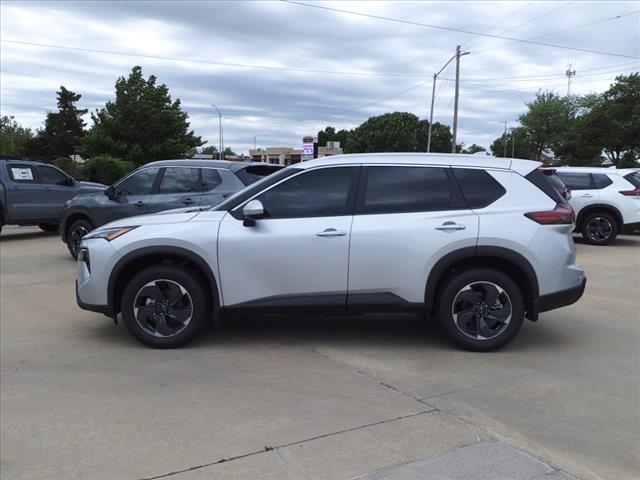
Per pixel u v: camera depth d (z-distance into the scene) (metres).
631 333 5.92
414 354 5.15
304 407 3.94
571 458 3.29
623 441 3.51
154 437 3.48
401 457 3.26
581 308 7.03
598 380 4.55
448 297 5.14
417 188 5.23
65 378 4.46
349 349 5.29
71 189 14.12
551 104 74.06
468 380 4.51
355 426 3.65
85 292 5.27
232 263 5.09
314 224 5.10
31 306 6.86
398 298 5.12
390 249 5.05
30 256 11.01
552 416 3.86
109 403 3.98
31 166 13.56
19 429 3.58
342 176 5.25
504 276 5.11
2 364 4.79
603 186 13.23
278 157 85.19
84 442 3.41
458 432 3.59
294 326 6.04
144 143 40.75
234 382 4.41
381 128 75.06
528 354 5.19
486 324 5.17
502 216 5.11
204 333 5.76
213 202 9.04
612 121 54.09
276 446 3.38
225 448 3.35
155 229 5.18
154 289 5.18
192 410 3.88
